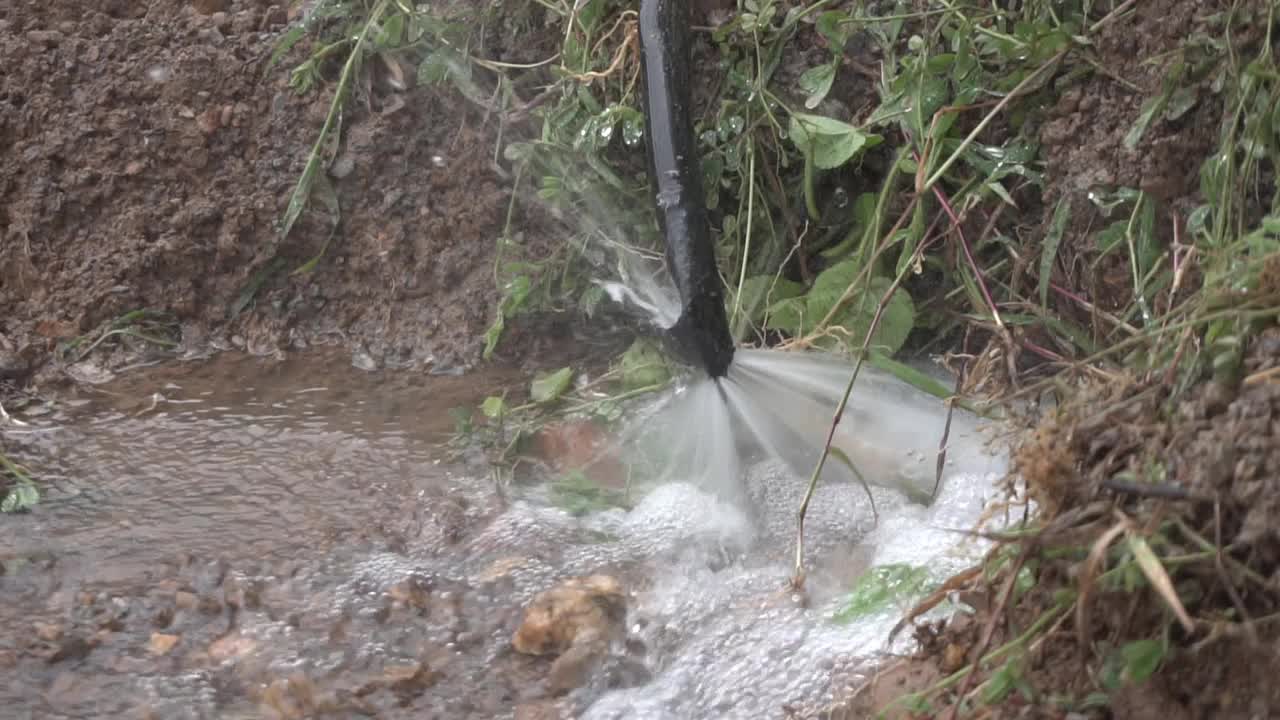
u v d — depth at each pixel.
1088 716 2.02
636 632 2.67
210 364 3.81
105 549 3.00
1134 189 3.03
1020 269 3.23
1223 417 2.03
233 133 3.98
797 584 2.71
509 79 3.90
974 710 2.10
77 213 3.96
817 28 3.55
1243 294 2.17
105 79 4.03
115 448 3.40
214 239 3.92
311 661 2.64
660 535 2.97
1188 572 1.94
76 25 4.12
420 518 3.07
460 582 2.86
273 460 3.33
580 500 3.10
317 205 3.93
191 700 2.54
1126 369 2.40
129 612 2.78
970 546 2.71
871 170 3.57
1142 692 1.98
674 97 3.25
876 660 2.48
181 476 3.28
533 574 2.85
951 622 2.42
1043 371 3.13
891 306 3.26
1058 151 3.18
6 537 3.04
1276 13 2.82
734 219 3.53
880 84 3.52
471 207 3.87
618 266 3.65
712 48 3.68
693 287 2.99
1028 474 2.07
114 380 3.72
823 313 3.30
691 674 2.55
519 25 3.92
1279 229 2.32
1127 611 1.98
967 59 3.25
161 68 4.03
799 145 3.41
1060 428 2.18
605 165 3.66
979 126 3.09
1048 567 2.09
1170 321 2.51
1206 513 1.96
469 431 3.37
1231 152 2.71
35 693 2.55
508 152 3.72
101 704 2.53
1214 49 2.91
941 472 2.93
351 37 3.96
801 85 3.47
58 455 3.37
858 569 2.79
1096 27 3.12
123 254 3.91
